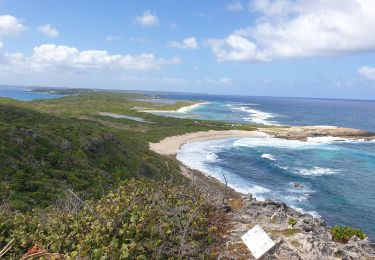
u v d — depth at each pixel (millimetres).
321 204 41125
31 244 8031
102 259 6473
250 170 56438
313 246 8164
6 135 36000
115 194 9141
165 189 9789
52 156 36625
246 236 8117
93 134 46594
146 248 7168
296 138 91062
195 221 8281
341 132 97188
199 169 55844
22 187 27609
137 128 96562
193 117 143500
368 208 40156
